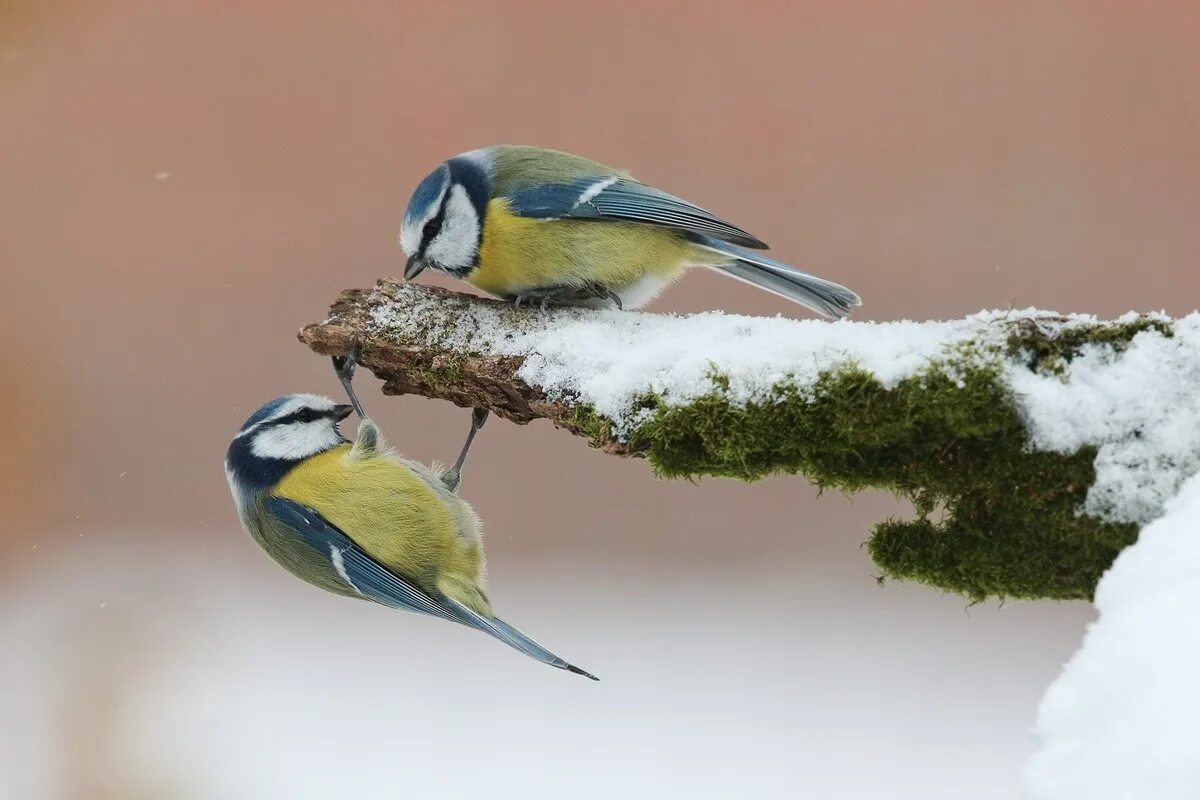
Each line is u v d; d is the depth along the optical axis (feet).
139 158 40.88
